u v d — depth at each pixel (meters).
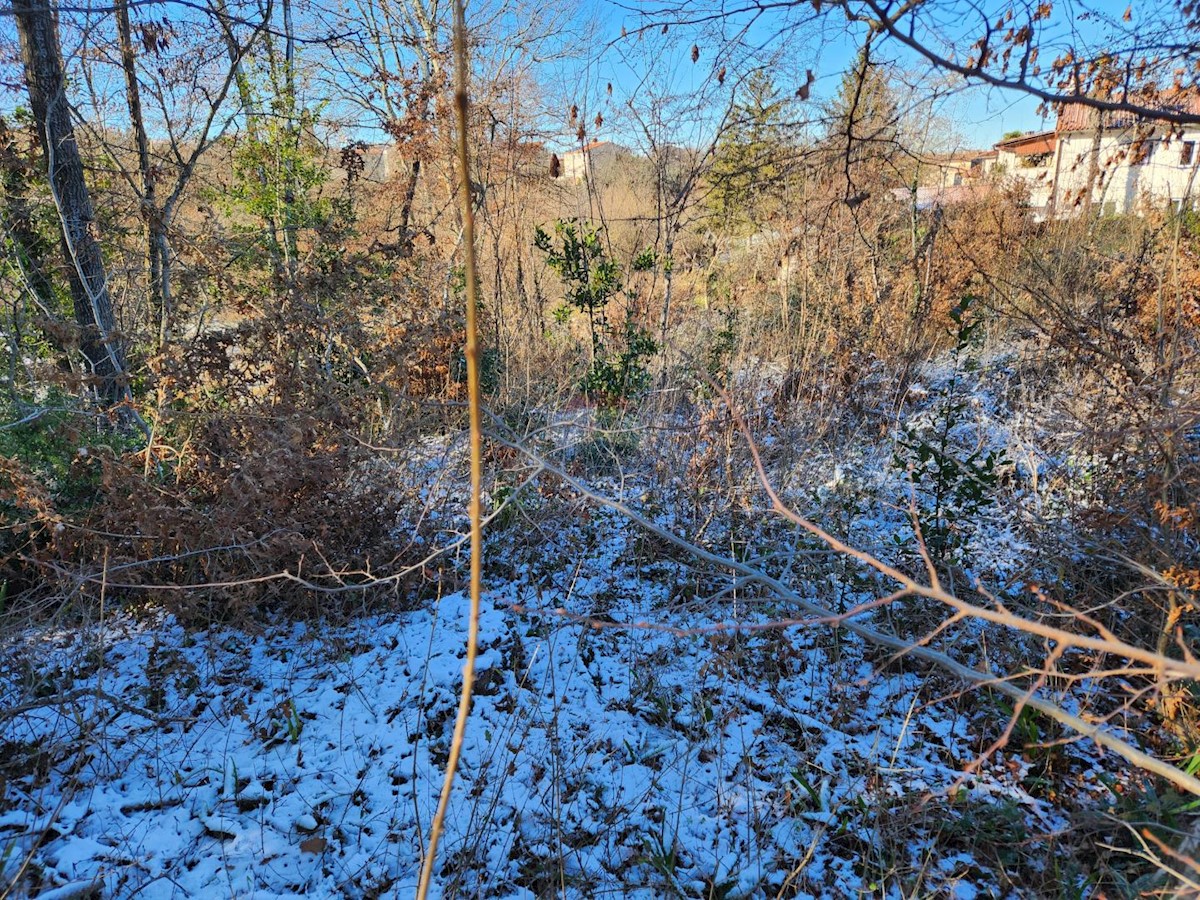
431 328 4.76
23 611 3.67
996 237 7.00
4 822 2.57
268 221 6.94
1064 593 3.62
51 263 5.46
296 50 7.42
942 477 4.02
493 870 2.49
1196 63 2.55
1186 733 2.74
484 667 3.53
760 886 2.46
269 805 2.75
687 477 4.96
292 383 4.04
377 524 4.15
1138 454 3.49
